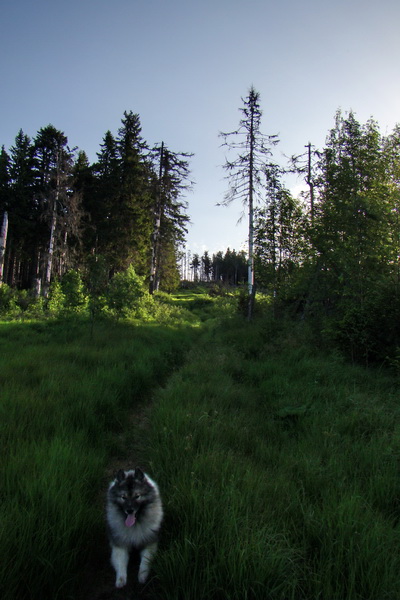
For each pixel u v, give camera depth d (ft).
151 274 99.35
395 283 30.07
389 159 39.81
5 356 29.30
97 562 9.51
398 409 18.66
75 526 9.18
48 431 15.40
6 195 102.47
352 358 30.17
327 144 43.93
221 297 127.95
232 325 62.75
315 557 8.45
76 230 91.35
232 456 13.56
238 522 9.27
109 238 106.42
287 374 27.02
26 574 7.82
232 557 8.04
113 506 8.89
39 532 8.64
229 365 31.42
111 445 15.99
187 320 86.94
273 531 9.23
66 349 32.71
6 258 114.11
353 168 40.42
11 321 56.65
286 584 7.67
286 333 40.91
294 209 50.34
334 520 9.57
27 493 10.04
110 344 37.45
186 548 8.25
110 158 116.57
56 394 19.98
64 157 87.04
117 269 106.22
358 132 41.06
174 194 100.89
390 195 37.27
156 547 8.98
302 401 20.99
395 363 25.73
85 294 58.08
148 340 43.73
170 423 16.92
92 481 12.35
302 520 9.94
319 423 17.66
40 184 103.04
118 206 108.17
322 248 39.40
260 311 67.92
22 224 97.66
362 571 7.67
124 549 8.71
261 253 52.54
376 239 35.06
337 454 14.21
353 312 30.83
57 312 64.23
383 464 13.21
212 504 10.07
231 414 19.11
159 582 8.52
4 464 11.79
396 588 7.58
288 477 12.44
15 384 21.33
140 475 9.22
